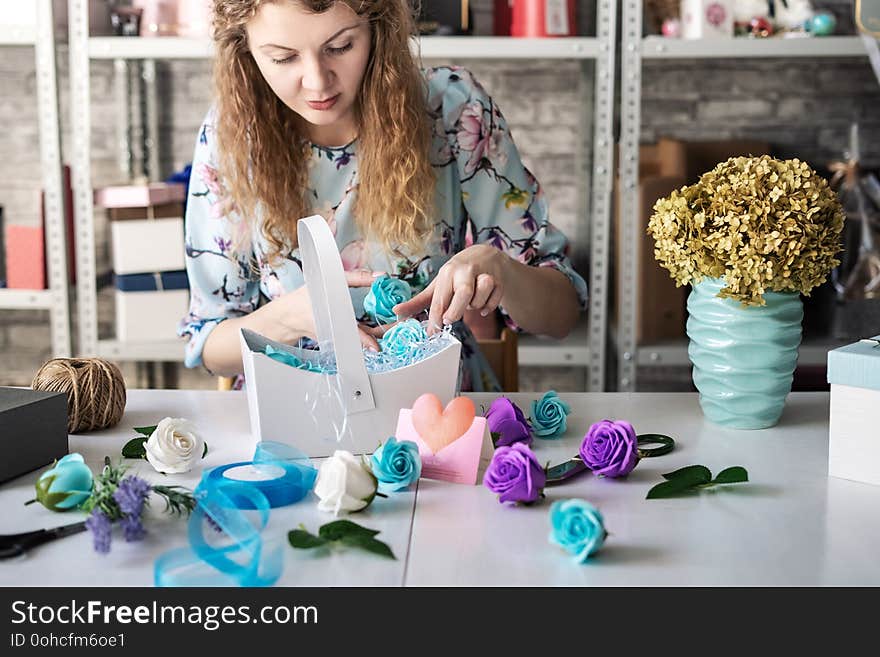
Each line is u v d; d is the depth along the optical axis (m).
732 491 1.06
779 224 1.19
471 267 1.32
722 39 2.35
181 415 1.35
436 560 0.89
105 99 2.78
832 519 0.99
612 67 2.36
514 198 1.72
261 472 1.04
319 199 1.66
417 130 1.58
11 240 2.48
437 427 1.09
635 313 2.45
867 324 2.28
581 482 1.09
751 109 2.81
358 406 1.14
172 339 2.49
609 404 1.41
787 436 1.25
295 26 1.34
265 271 1.69
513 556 0.90
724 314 1.26
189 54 2.38
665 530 0.96
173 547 0.92
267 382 1.12
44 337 2.89
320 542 0.91
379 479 1.04
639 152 2.59
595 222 2.41
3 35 2.38
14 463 1.09
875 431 1.08
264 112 1.60
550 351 2.47
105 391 1.26
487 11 2.74
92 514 0.91
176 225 2.46
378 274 1.58
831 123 2.81
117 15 2.42
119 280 2.45
